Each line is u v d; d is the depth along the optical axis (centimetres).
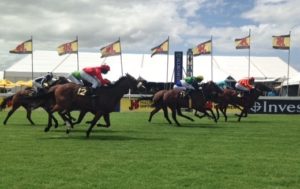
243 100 2203
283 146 1242
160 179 789
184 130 1678
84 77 1396
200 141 1330
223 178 804
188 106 1911
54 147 1166
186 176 816
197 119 2342
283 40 3750
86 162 947
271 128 1805
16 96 1847
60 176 805
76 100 1376
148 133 1553
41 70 4666
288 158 1030
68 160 970
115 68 4597
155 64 4662
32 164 920
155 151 1110
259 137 1462
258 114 2927
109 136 1442
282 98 2948
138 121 2125
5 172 837
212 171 864
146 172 848
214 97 1973
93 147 1170
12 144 1221
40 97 1423
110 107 1386
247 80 2214
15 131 1588
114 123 1998
